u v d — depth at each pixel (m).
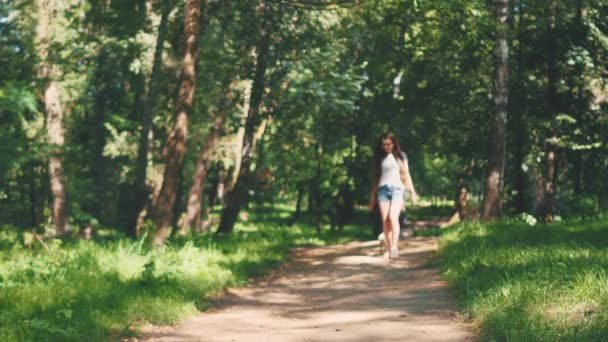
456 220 33.88
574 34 26.30
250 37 20.56
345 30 21.08
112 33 18.39
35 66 19.88
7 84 16.52
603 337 4.39
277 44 21.42
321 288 9.94
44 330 5.71
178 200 38.22
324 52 20.61
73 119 37.44
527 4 25.92
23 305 6.59
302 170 35.06
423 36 18.89
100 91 37.06
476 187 44.19
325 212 29.34
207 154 27.81
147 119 22.67
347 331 5.78
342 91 20.50
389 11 17.28
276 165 42.16
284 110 23.58
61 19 20.94
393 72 26.59
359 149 29.56
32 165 36.25
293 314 7.52
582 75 26.62
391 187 11.60
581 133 27.05
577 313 5.12
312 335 5.73
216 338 6.04
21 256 10.01
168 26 20.30
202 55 20.81
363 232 29.92
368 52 23.78
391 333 5.61
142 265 9.84
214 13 18.61
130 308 6.99
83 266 9.26
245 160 22.95
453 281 8.30
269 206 56.28
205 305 8.25
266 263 13.34
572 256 7.82
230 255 13.18
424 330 5.71
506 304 5.80
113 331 6.27
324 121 29.36
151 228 13.73
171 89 25.27
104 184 40.16
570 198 30.33
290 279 11.49
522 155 29.33
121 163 40.94
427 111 27.50
